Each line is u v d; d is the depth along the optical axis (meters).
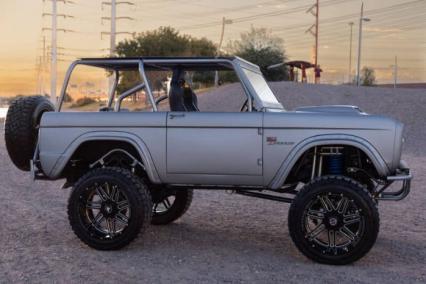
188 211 9.72
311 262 6.65
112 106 8.27
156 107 7.21
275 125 6.66
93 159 7.59
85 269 6.30
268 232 8.23
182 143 6.89
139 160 7.32
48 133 7.22
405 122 29.75
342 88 38.28
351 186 6.43
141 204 6.95
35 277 6.01
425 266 6.58
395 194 7.01
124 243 6.98
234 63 7.08
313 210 6.62
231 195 11.18
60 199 10.76
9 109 7.59
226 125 6.77
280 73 61.78
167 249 7.20
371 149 6.47
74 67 7.45
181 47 63.81
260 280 5.96
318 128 6.59
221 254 6.99
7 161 17.06
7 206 9.99
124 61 7.36
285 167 6.65
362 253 6.42
